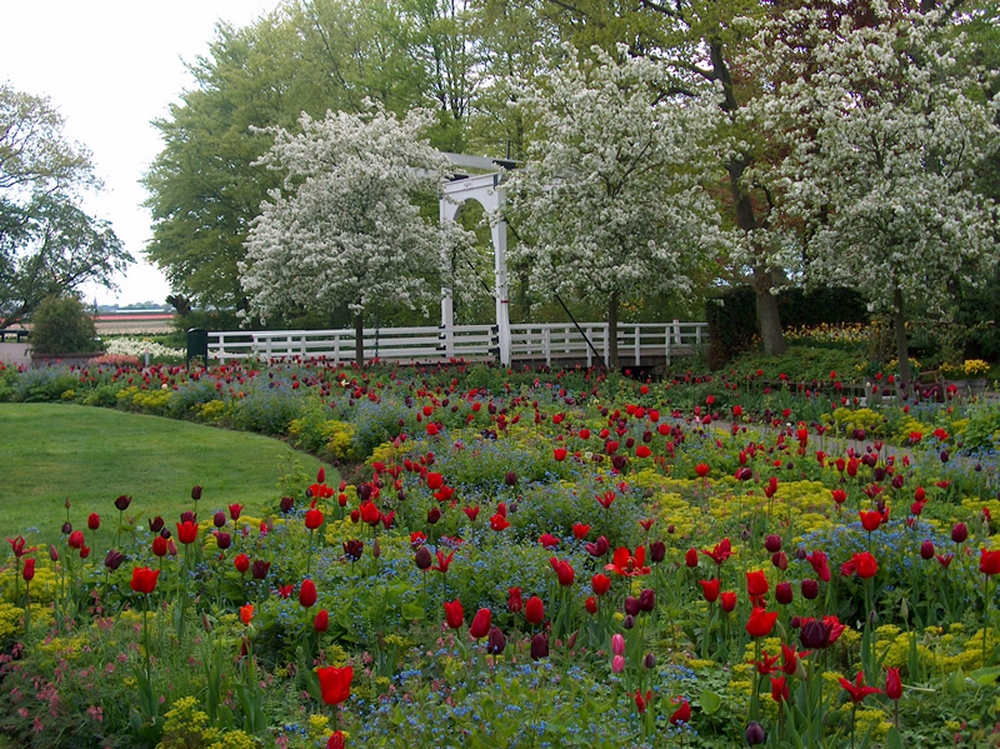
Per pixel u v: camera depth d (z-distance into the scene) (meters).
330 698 3.33
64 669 4.45
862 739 3.99
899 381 16.66
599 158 22.30
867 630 4.58
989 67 23.12
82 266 42.94
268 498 9.77
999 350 19.06
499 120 37.25
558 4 26.86
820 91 18.02
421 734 3.74
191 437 13.98
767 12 23.42
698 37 23.19
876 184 17.14
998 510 7.62
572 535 7.33
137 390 18.31
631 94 23.25
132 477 10.98
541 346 27.53
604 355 28.34
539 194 23.34
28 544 6.85
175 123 40.72
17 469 11.42
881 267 16.94
